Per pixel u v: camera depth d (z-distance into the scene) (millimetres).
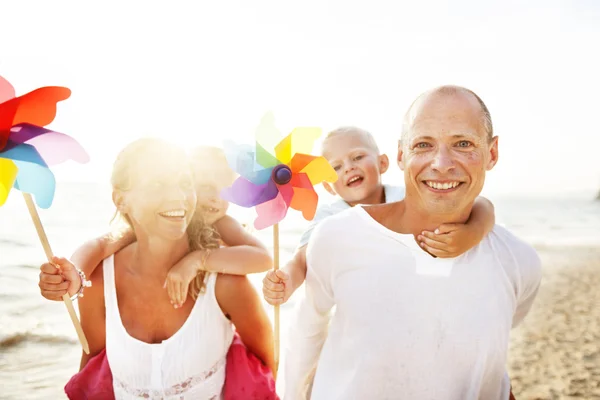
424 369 1623
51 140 1662
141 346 1895
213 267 1941
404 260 1654
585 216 22422
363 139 3045
